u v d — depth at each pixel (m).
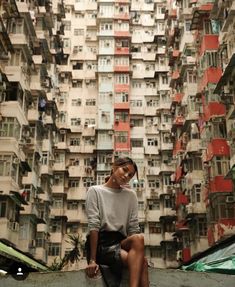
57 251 33.41
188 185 24.95
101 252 3.81
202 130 22.61
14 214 20.73
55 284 4.20
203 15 22.86
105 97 37.84
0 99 20.20
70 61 39.59
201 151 23.64
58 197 35.00
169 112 37.88
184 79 27.47
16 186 20.33
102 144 36.44
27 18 22.73
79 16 41.38
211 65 21.80
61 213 34.41
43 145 30.34
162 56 39.88
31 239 24.72
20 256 13.66
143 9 42.09
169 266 33.41
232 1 18.70
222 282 4.41
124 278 3.92
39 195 29.23
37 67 25.97
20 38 22.12
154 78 39.75
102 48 39.34
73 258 29.09
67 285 4.16
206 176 21.38
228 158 20.11
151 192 35.81
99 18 40.06
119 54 39.12
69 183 35.94
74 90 38.81
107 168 35.84
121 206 3.96
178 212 28.98
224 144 20.30
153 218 35.19
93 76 39.28
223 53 19.97
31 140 25.27
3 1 20.02
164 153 36.78
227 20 18.48
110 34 39.69
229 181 19.66
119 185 4.03
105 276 3.83
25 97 23.09
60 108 37.88
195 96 25.33
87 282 4.12
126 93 38.03
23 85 22.23
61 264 28.14
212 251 14.10
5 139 20.11
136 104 38.91
